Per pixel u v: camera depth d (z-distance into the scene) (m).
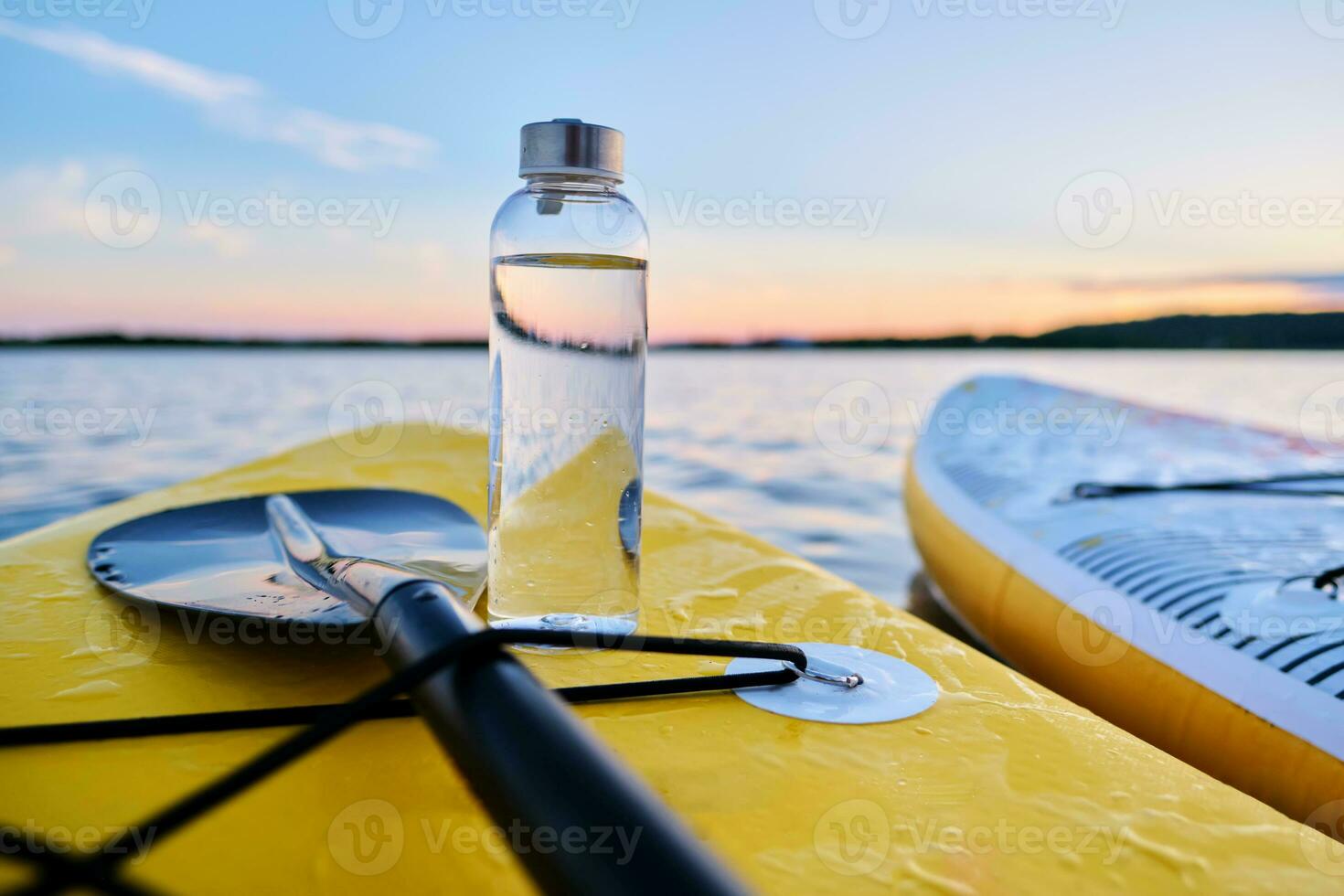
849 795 0.42
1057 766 0.45
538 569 0.58
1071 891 0.35
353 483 1.10
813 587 0.74
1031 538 1.84
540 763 0.23
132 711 0.47
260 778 0.23
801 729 0.49
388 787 0.41
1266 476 2.22
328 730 0.24
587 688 0.51
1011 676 0.57
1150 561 1.53
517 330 0.57
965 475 2.65
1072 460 2.77
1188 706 1.11
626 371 0.58
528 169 0.56
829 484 6.39
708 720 0.49
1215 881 0.36
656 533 0.91
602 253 0.58
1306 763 0.93
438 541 0.73
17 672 0.52
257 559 0.67
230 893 0.33
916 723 0.50
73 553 0.78
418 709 0.30
